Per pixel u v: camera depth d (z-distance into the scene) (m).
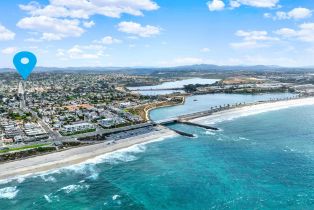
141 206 115.44
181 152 181.62
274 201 116.56
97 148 187.38
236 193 124.12
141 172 148.88
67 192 127.00
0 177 141.00
